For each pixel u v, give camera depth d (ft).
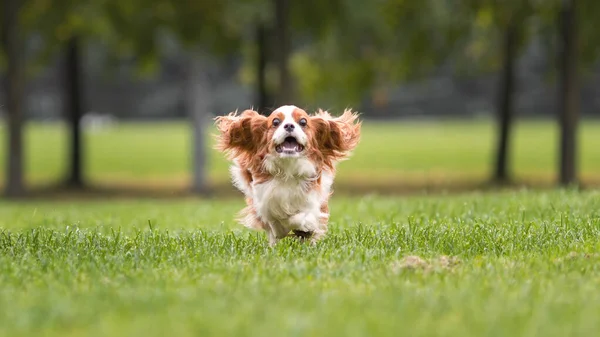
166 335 13.42
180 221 34.37
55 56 81.15
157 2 64.49
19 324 14.29
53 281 18.37
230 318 14.47
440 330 13.70
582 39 66.90
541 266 19.43
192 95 71.72
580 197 36.01
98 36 70.18
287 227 23.71
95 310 15.25
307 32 66.08
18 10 63.16
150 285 17.79
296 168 22.84
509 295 16.38
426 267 19.36
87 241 24.57
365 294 16.53
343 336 13.30
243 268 19.42
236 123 23.65
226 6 63.87
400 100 209.56
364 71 72.69
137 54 67.10
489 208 32.58
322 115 24.39
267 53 75.15
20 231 29.96
